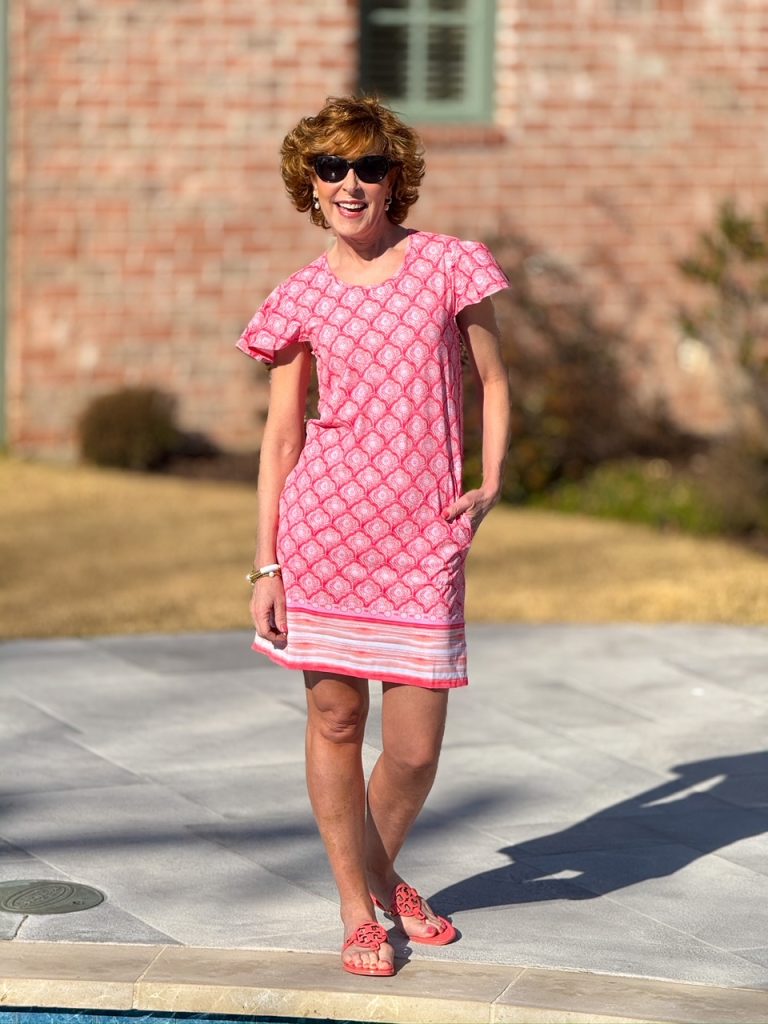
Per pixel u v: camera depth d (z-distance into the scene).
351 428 4.46
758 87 14.33
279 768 6.52
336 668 4.55
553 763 6.71
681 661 8.34
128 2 12.84
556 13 13.84
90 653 8.15
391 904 4.93
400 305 4.43
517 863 5.64
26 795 6.12
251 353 4.60
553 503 12.91
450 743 6.92
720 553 11.07
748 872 5.61
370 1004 4.46
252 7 13.09
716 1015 4.45
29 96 12.77
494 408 4.60
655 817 6.13
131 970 4.61
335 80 13.34
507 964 4.77
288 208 13.45
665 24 14.05
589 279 14.13
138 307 13.24
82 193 13.00
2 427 13.23
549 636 8.77
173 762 6.56
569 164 14.00
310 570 4.53
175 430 13.11
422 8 13.81
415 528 4.46
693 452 13.92
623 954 4.88
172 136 13.10
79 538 10.59
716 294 13.47
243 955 4.75
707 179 14.33
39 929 4.91
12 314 13.08
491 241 13.85
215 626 8.73
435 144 13.66
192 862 5.53
